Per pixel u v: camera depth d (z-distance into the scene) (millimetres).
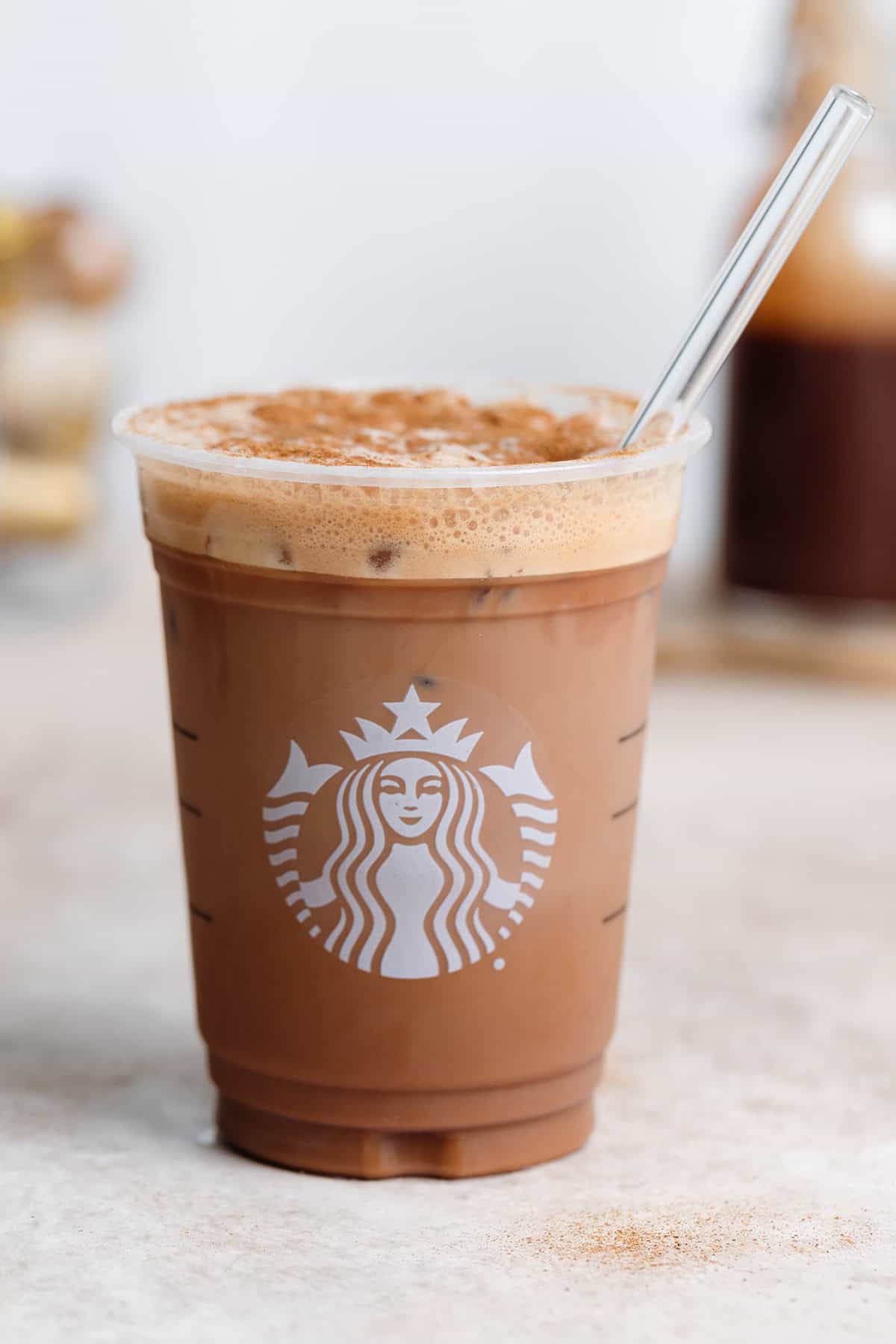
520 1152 557
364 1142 551
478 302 1138
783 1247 531
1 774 792
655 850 741
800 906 700
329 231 1135
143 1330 503
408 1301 512
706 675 952
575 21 1088
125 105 1121
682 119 1096
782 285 888
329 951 538
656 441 549
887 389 889
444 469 513
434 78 1105
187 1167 559
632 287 1125
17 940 672
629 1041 618
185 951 668
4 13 1112
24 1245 529
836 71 860
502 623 526
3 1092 591
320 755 531
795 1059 609
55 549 1003
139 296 1096
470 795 531
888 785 798
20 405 964
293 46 1109
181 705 550
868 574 917
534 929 541
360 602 522
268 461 518
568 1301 512
